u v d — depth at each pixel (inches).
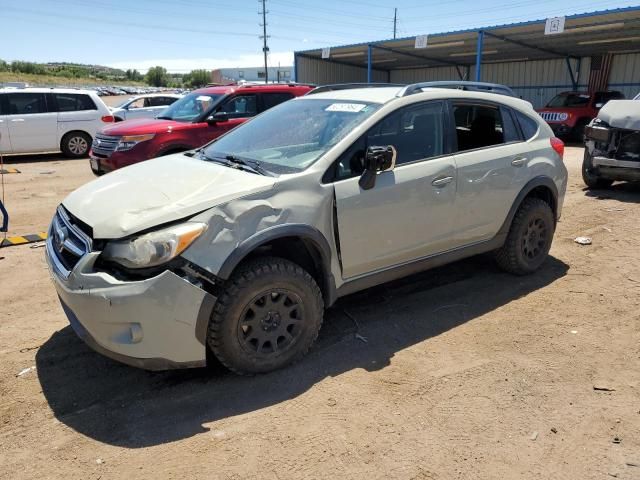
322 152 138.4
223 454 103.0
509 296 175.5
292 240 133.1
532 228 187.0
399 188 144.9
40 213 296.4
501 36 801.6
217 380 128.1
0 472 98.9
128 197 125.2
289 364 133.2
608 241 230.5
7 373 131.0
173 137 321.7
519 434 108.4
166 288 110.4
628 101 307.6
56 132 541.0
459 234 164.9
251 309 123.3
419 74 1255.5
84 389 124.9
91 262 113.5
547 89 1072.2
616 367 133.0
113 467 100.0
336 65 1168.2
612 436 107.9
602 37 791.1
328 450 103.7
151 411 116.6
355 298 174.4
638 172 295.7
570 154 582.2
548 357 137.7
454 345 144.0
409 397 120.6
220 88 363.9
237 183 126.2
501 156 171.8
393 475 97.3
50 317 162.2
